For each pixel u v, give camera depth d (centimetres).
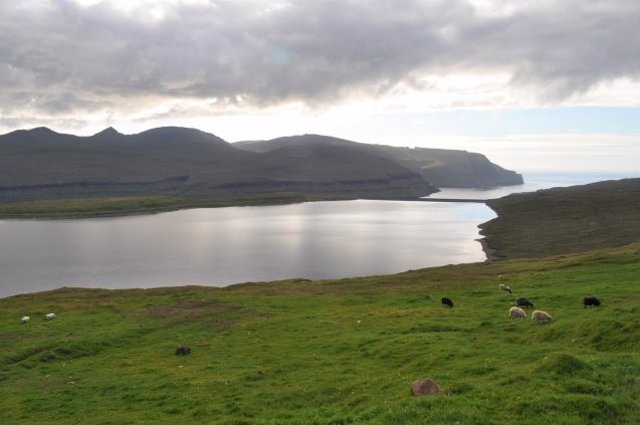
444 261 14700
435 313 5359
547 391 2303
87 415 3266
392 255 15888
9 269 13750
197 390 3538
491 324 4500
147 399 3466
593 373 2505
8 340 5341
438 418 2103
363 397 2809
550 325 4025
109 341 5197
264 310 6391
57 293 8925
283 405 3062
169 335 5416
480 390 2411
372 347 4188
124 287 11538
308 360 4050
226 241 19488
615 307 4006
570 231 18850
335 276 12594
